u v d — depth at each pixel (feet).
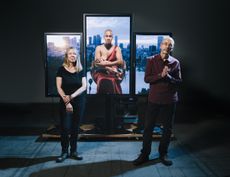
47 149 16.31
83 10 23.04
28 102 23.65
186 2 23.27
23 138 18.29
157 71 13.71
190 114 23.89
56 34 18.21
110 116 17.84
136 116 19.63
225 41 23.63
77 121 14.62
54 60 18.31
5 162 14.40
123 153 15.66
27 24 23.18
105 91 17.80
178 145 17.15
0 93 23.59
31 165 14.02
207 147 16.83
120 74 17.83
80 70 14.61
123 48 17.80
